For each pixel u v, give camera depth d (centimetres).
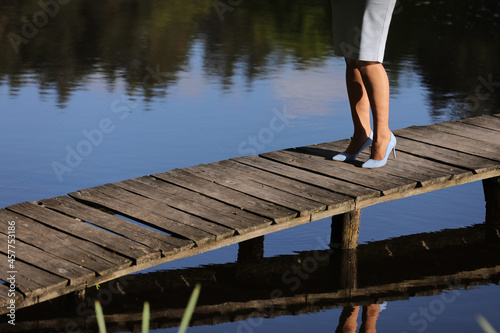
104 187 554
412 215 612
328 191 548
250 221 496
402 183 557
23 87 959
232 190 549
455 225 596
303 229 591
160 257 455
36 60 1122
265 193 543
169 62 1138
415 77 1076
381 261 538
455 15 1692
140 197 535
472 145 651
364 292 490
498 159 611
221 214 506
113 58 1154
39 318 433
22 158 693
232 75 1062
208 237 471
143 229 486
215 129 797
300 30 1462
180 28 1438
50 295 413
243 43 1312
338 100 930
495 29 1520
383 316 452
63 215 504
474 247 561
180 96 934
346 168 592
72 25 1423
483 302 474
